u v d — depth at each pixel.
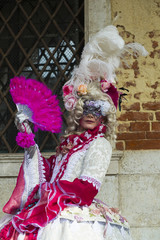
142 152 3.77
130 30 3.96
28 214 2.13
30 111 2.34
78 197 2.12
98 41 2.51
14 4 4.32
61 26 4.24
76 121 2.39
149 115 3.83
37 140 4.07
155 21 3.97
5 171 3.79
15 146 4.09
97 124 2.37
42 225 2.10
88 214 2.14
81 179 2.14
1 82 4.23
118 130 3.81
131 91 3.87
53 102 2.39
